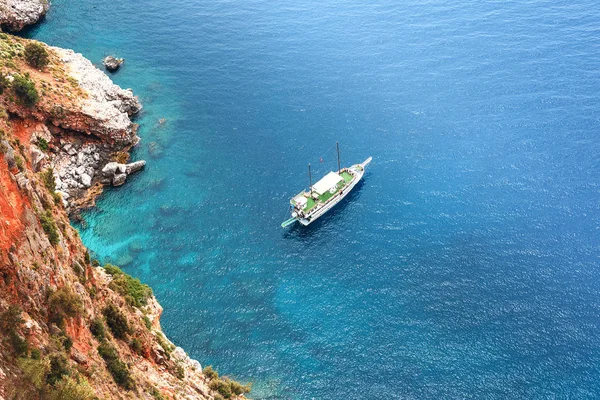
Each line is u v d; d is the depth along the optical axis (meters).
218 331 122.88
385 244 140.38
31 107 145.38
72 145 154.50
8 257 52.06
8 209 53.44
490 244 138.38
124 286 95.69
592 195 147.88
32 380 49.25
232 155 165.00
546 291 127.81
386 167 160.00
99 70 183.88
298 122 174.88
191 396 84.50
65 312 58.84
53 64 167.25
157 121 175.12
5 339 49.44
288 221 144.50
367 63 196.12
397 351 118.94
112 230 142.88
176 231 143.62
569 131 166.38
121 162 159.25
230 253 139.00
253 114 178.12
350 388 113.44
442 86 185.00
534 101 177.25
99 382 60.69
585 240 137.50
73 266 67.81
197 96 185.12
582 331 120.06
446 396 111.25
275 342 121.31
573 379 112.31
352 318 125.38
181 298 128.75
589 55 195.12
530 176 154.12
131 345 77.06
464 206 147.88
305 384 114.25
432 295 128.75
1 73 142.50
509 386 112.00
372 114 176.12
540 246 137.00
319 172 159.38
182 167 161.00
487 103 177.62
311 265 136.62
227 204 151.00
